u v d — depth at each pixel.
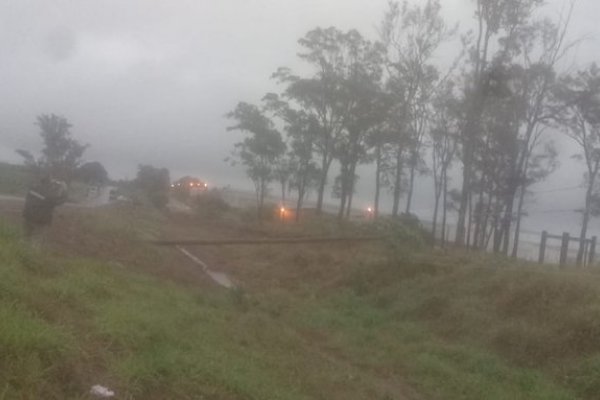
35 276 10.61
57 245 15.96
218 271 23.27
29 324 7.59
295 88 39.09
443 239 34.50
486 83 32.88
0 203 22.89
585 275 17.53
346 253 25.73
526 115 33.69
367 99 37.81
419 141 36.81
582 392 12.66
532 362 14.07
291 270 24.52
